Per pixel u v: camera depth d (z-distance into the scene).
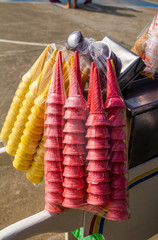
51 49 1.42
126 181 1.21
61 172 1.19
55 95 1.18
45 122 1.19
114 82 1.21
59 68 1.20
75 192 1.15
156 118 1.38
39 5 7.94
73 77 1.17
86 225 1.38
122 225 1.57
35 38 5.45
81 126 1.15
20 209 2.29
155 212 1.70
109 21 6.74
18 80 4.23
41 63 1.42
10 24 6.35
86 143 1.20
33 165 1.37
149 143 1.43
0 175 2.62
